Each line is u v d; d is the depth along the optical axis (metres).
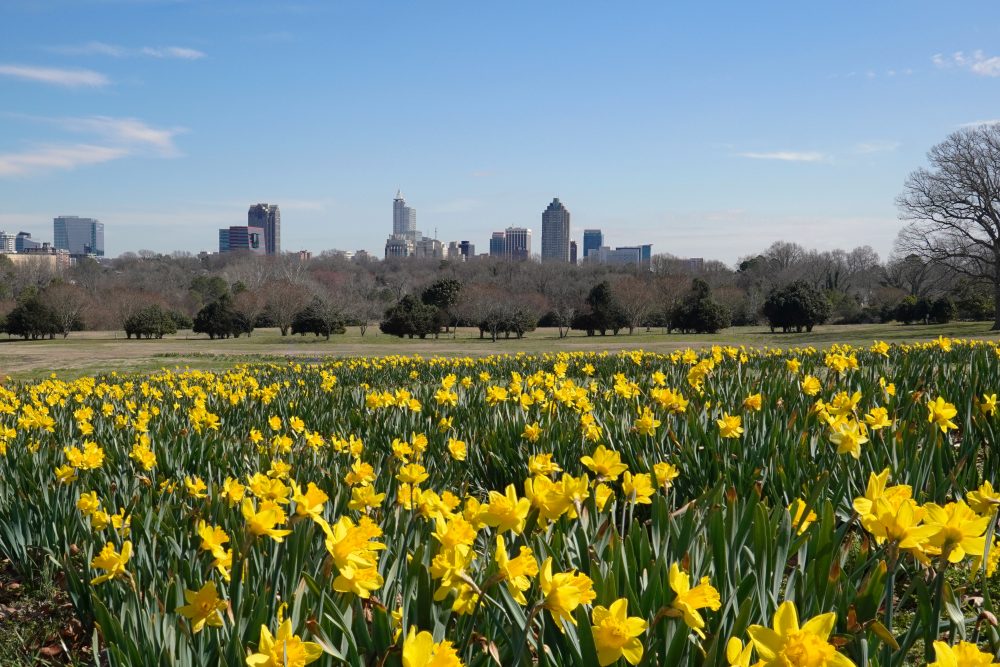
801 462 4.66
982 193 47.72
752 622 2.44
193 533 4.05
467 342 57.06
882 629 2.05
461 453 4.62
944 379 7.26
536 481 2.67
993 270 56.72
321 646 1.86
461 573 2.10
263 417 8.85
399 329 63.31
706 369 6.94
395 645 2.10
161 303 88.12
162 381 15.11
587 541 2.71
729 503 3.17
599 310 65.75
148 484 5.22
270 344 57.38
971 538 2.03
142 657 2.62
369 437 6.88
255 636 2.49
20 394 12.86
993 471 5.01
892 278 90.88
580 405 6.30
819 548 2.91
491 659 2.20
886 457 4.46
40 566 5.04
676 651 2.01
